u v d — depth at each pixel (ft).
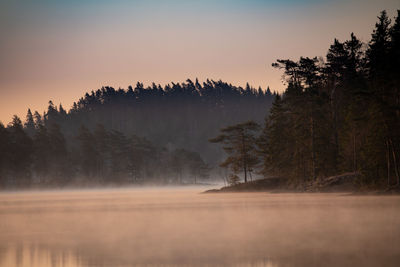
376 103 292.20
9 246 121.29
